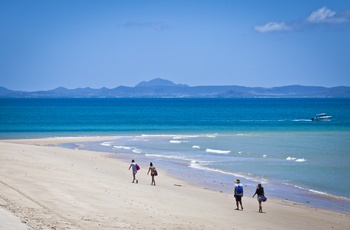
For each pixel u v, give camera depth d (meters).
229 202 35.75
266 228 27.95
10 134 99.75
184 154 67.56
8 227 19.98
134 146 77.94
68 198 29.84
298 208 35.00
